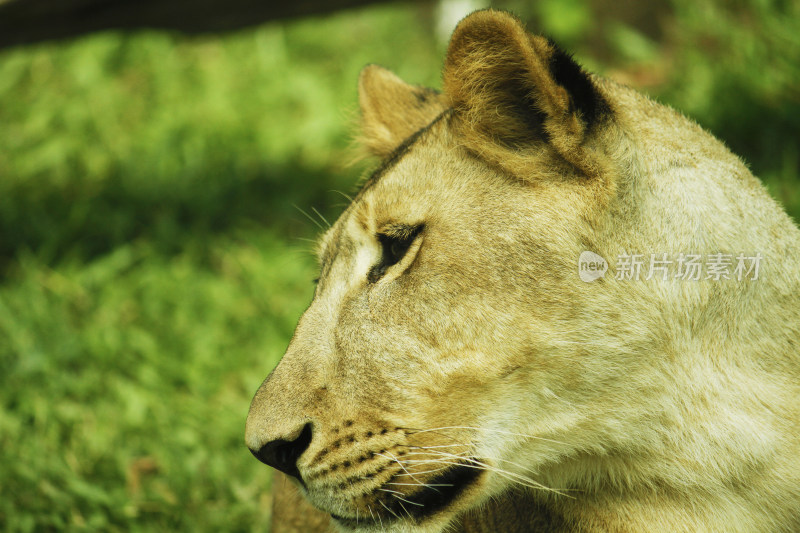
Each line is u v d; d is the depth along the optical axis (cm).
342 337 566
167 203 1285
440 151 579
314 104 1459
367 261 580
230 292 1118
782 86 1179
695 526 592
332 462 555
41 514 808
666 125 600
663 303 557
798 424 582
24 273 1149
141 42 1609
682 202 565
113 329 1048
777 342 586
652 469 582
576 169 548
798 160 1112
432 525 572
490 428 554
